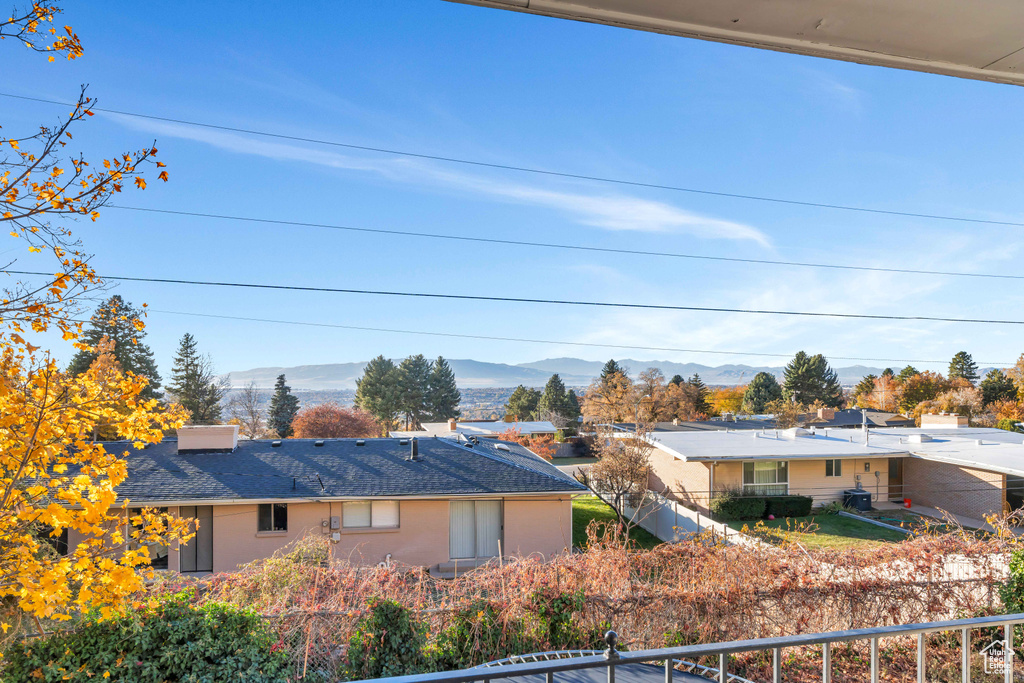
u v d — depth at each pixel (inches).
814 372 2859.3
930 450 1005.2
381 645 334.0
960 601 370.3
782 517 949.2
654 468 1165.7
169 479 685.9
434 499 693.3
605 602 352.2
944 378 2618.1
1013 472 848.3
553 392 2915.8
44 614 228.1
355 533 681.0
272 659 326.3
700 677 180.5
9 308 212.7
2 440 229.8
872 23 70.3
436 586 388.5
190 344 2263.8
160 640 320.2
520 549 709.9
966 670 106.2
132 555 247.9
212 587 393.1
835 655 347.3
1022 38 73.5
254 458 763.4
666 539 870.4
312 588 376.2
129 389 253.8
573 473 1406.3
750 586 365.7
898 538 802.8
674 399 2514.8
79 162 206.5
